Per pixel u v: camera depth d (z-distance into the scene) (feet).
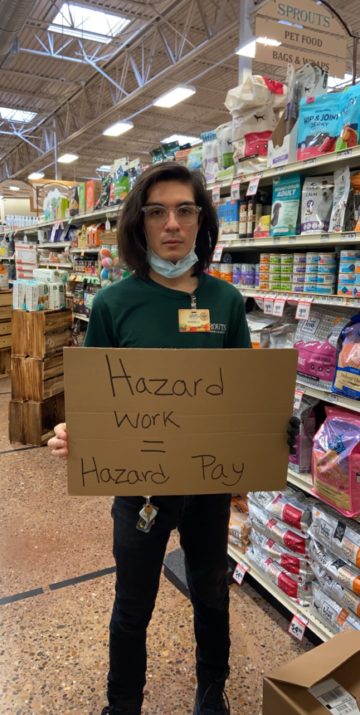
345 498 5.57
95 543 8.71
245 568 7.45
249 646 6.41
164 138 49.19
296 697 3.88
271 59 9.18
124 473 4.08
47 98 38.29
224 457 4.11
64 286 13.78
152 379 3.90
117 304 4.20
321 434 6.06
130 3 23.27
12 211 29.17
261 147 7.09
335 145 5.89
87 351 3.82
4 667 6.04
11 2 19.53
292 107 6.45
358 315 6.03
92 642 6.45
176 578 7.55
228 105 7.36
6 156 60.75
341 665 4.21
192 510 4.64
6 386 19.85
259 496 7.31
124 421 3.97
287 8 9.20
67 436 4.00
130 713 4.75
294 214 6.59
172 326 4.17
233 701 5.62
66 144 48.57
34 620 6.82
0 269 21.79
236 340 4.54
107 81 34.42
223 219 7.96
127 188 11.96
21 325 12.91
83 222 16.24
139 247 4.17
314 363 6.27
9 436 13.46
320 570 6.17
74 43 28.19
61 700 5.60
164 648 6.37
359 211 5.66
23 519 9.47
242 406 4.02
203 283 4.36
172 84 34.32
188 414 3.98
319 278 6.20
